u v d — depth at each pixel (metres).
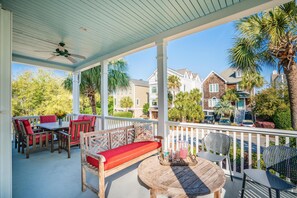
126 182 2.63
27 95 12.58
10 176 1.92
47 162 3.52
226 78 14.71
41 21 3.26
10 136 1.93
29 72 13.09
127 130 3.47
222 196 2.22
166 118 3.83
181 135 3.54
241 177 2.73
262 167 3.22
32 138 3.94
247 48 5.88
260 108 8.97
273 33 4.71
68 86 11.40
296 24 4.52
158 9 2.90
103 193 2.13
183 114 11.60
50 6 2.76
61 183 2.61
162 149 3.70
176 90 16.08
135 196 2.25
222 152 2.72
